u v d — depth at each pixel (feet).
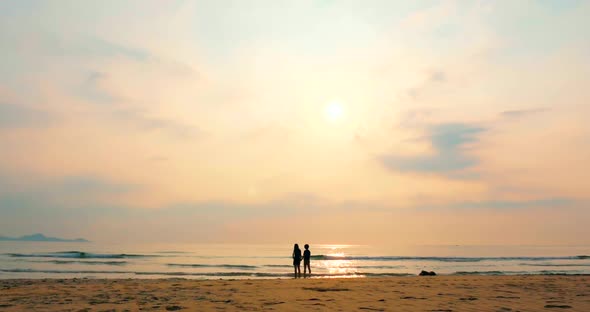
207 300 30.99
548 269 135.64
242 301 30.35
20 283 49.80
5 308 26.25
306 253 68.39
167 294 35.45
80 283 49.88
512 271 123.34
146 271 111.65
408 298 32.65
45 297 32.86
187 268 127.65
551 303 29.63
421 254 333.01
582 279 57.06
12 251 291.38
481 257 252.01
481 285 46.44
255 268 130.62
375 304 28.71
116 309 26.00
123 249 368.89
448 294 35.99
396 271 122.31
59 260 162.61
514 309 26.48
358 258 230.07
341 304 28.68
